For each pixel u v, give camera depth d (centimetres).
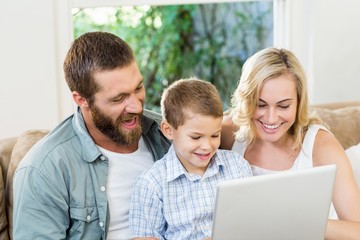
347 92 305
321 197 135
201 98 164
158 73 318
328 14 294
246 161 183
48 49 246
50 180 165
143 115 188
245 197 127
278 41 304
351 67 303
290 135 191
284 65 176
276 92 175
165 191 171
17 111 246
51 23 245
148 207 171
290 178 129
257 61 178
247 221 130
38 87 247
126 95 166
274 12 303
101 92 164
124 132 169
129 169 179
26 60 244
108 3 260
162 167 174
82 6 255
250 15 328
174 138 171
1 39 239
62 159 168
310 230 139
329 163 183
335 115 238
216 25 334
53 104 251
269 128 180
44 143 173
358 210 173
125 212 177
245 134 192
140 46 304
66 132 176
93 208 171
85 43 168
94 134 177
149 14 304
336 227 164
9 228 195
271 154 193
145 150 186
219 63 336
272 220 132
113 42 167
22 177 167
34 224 164
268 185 128
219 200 125
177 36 320
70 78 170
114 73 162
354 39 300
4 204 194
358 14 298
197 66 331
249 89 179
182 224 170
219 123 166
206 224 172
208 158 168
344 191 176
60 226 167
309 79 301
